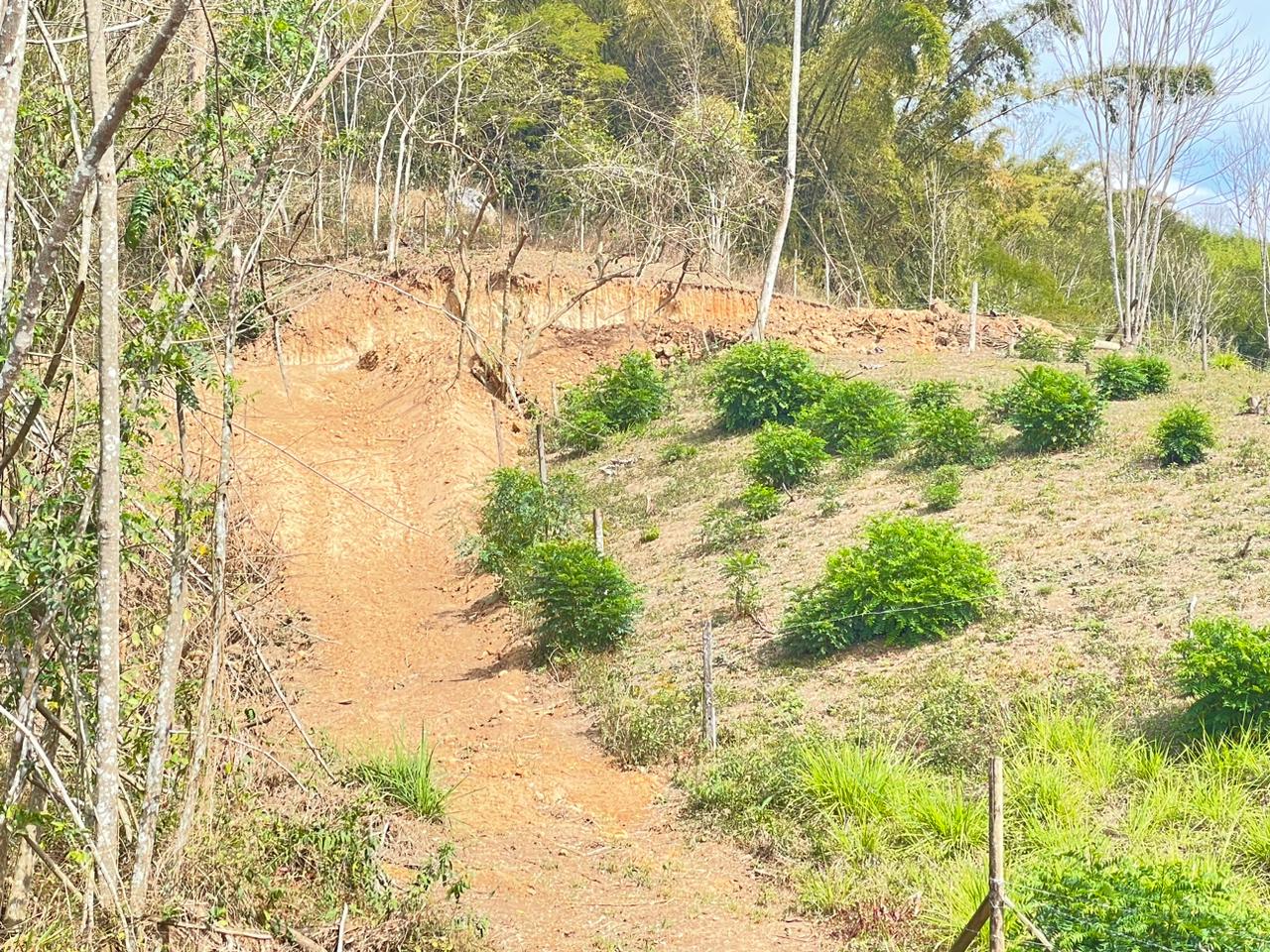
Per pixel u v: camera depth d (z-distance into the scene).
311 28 8.59
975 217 49.47
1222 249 67.69
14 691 7.19
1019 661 13.08
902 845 10.12
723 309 33.09
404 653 17.69
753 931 9.13
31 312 5.81
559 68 38.59
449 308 30.02
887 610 14.30
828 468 22.00
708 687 12.75
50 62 7.63
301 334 28.97
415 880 9.08
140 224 7.39
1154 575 14.62
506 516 19.89
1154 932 7.12
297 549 20.58
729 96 47.47
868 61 46.00
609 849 10.87
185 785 8.23
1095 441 20.64
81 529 7.07
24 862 7.35
